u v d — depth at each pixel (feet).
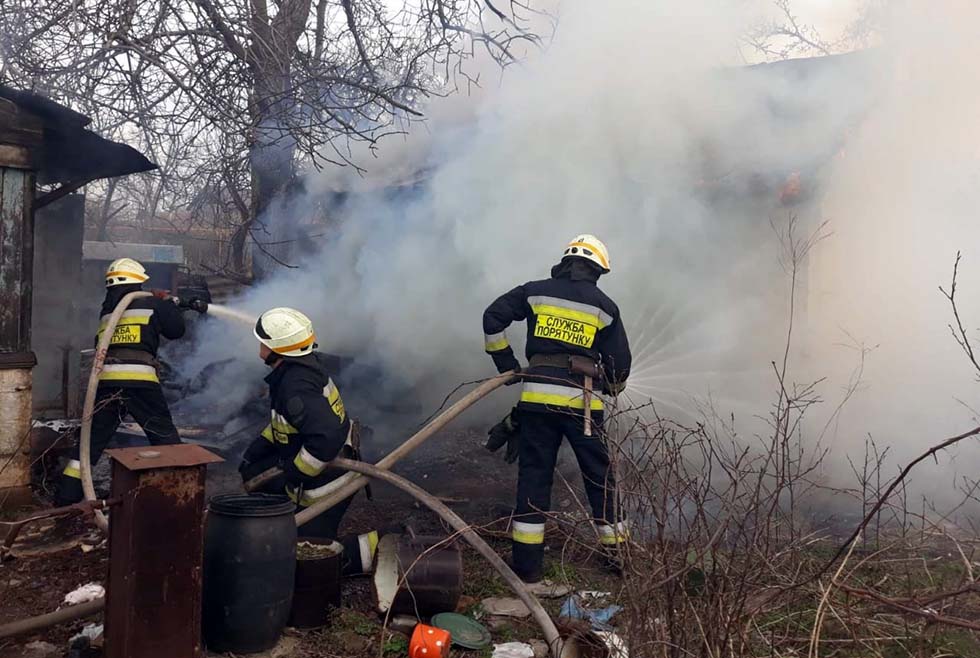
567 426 13.19
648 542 9.34
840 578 10.09
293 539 10.37
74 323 27.45
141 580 8.78
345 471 12.32
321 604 11.04
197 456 9.19
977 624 7.61
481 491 18.81
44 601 12.09
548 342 13.35
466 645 10.53
